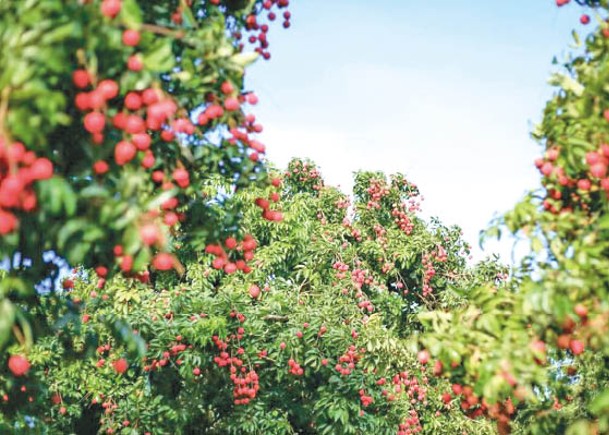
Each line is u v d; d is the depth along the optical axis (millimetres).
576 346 3914
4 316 2906
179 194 4160
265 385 11164
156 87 3213
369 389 10625
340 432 10492
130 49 3047
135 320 9617
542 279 3805
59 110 2980
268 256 15797
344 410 10141
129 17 2947
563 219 3994
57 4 2732
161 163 3896
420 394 13422
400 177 20422
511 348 3801
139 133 3291
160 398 10672
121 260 3305
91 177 3404
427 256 18344
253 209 16266
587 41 4102
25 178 2684
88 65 3010
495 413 4449
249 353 9672
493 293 4320
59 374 11859
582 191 3996
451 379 4273
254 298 11281
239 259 4684
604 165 3742
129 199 3066
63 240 2996
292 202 17844
